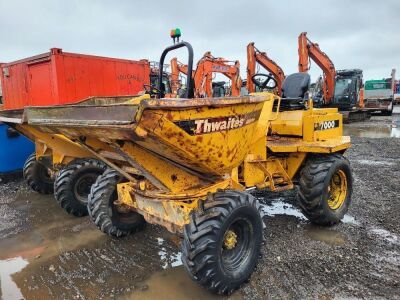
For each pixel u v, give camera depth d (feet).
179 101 7.36
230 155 9.38
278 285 9.76
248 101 9.25
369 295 9.23
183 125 7.72
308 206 13.37
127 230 12.95
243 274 9.47
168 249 12.22
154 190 10.11
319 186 13.07
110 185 12.40
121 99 16.89
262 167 12.84
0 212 16.46
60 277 10.56
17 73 24.91
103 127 7.75
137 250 12.17
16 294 9.73
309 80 16.10
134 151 8.74
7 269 11.10
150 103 6.88
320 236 12.92
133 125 7.07
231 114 8.91
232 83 35.94
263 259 11.16
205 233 8.54
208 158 8.76
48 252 12.21
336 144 13.39
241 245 9.83
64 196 15.07
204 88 30.91
